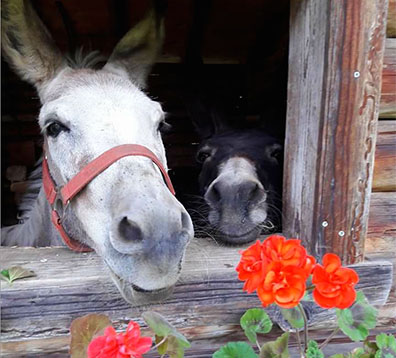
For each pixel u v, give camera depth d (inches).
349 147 21.5
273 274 15.6
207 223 31.6
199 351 26.0
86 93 23.5
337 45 20.5
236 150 35.3
